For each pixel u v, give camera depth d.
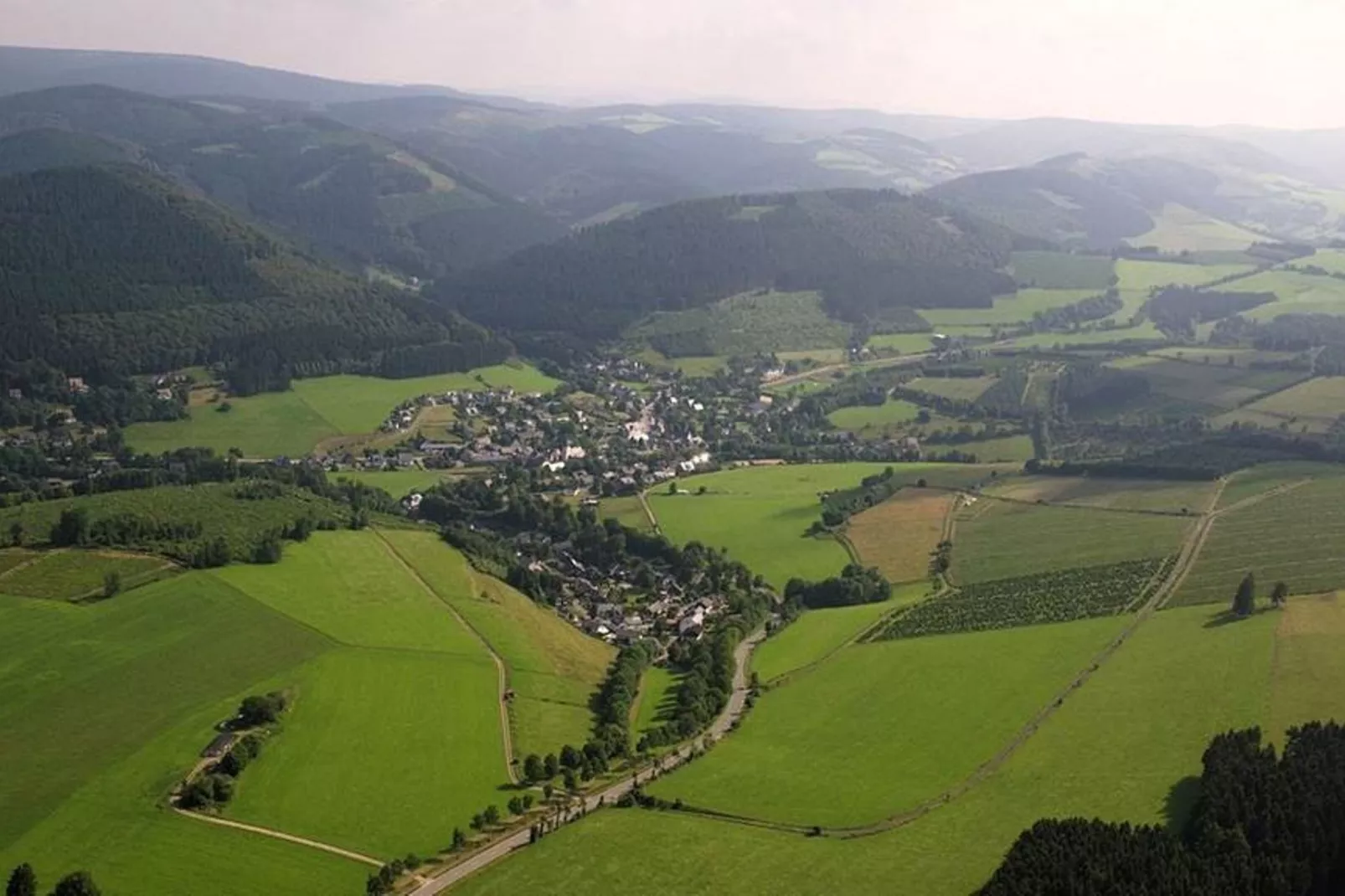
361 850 162.50
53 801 168.00
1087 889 135.00
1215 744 167.88
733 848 163.25
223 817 167.62
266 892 150.88
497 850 164.25
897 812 172.62
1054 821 153.38
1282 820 145.38
